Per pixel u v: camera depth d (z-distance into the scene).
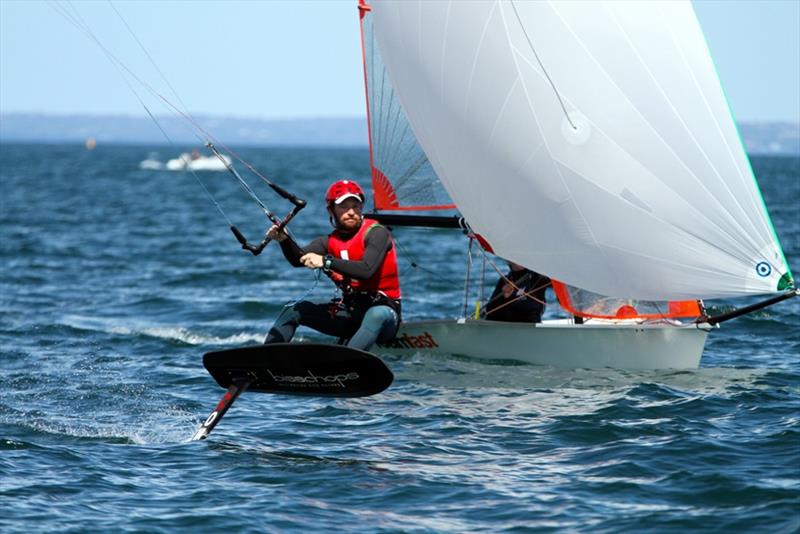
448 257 87.50
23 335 48.16
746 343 45.09
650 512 22.39
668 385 35.12
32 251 87.88
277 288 66.94
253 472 25.91
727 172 34.12
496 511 22.77
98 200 172.75
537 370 37.81
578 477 25.09
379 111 42.16
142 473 25.81
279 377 30.25
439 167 38.31
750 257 34.34
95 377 38.69
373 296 32.16
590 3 34.88
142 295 62.75
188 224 124.81
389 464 26.59
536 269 36.91
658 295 35.47
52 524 21.89
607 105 34.69
